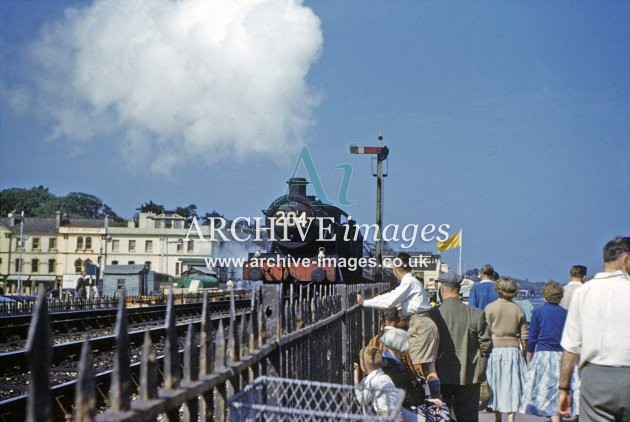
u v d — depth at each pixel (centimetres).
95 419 246
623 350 482
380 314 1288
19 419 807
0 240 10519
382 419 302
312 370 593
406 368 689
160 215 10256
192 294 5025
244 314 414
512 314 812
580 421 507
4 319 1991
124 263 10231
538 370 788
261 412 321
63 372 1180
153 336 1780
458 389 721
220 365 373
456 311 711
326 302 684
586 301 498
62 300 3092
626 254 495
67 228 10506
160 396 298
